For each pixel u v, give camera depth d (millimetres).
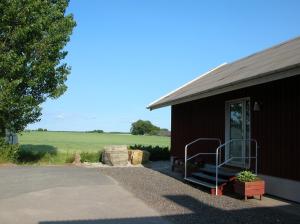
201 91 14625
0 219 9141
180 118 20312
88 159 24297
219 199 11820
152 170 19406
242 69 15367
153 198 11789
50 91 22688
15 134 23562
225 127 15633
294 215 9914
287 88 11867
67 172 17766
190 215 9742
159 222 9031
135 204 10875
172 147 21344
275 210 10438
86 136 58469
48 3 22312
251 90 13836
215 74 20047
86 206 10562
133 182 14969
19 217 9336
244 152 14406
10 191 12609
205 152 17328
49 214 9641
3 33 20906
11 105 20500
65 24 22391
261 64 13859
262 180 11883
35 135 58312
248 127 14242
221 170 14547
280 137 12133
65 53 22844
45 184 14078
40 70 21375
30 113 21828
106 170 19109
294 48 14133
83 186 13758
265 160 12844
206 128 17297
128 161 23188
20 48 21391
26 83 21391
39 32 21391
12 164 21625
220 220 9320
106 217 9414
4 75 20547
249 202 11438
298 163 11305
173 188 13688
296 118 11445
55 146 34375
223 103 15867
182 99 16891
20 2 20859
